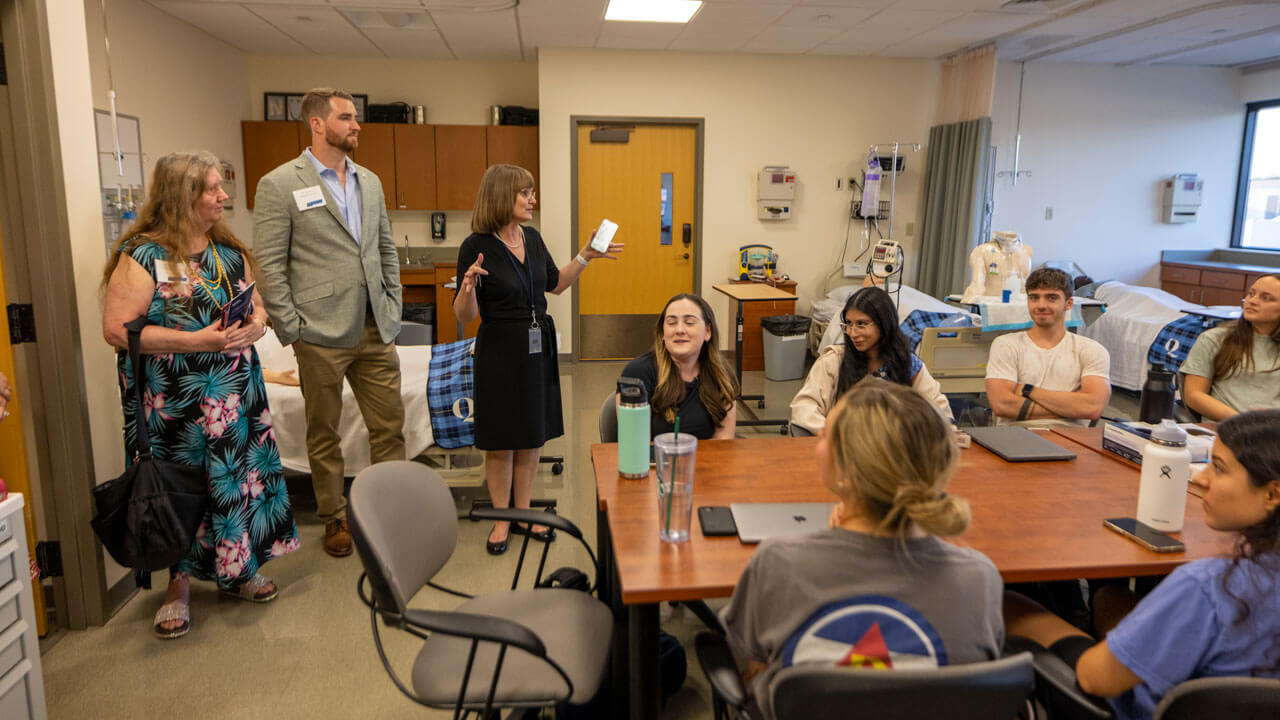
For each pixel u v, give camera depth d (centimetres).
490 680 151
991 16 539
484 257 274
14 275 226
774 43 623
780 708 102
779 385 610
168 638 241
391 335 303
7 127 220
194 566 247
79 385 235
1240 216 758
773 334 614
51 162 222
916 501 102
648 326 705
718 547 151
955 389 454
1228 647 111
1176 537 156
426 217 713
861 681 97
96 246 246
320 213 274
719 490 182
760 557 115
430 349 412
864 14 533
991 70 621
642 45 632
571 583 198
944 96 683
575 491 365
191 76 568
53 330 229
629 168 679
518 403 284
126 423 235
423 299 695
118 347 225
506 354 280
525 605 178
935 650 106
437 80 705
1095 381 278
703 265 697
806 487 185
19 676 175
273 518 261
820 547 110
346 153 282
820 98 683
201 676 222
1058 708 135
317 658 232
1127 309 577
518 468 308
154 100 514
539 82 647
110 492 220
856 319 242
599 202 681
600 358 705
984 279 511
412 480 171
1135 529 159
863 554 108
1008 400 284
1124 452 208
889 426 106
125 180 473
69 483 237
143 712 206
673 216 691
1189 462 157
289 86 686
